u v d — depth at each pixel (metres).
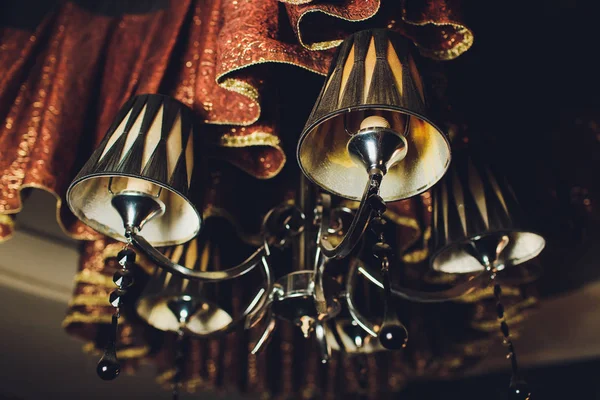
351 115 0.90
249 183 1.23
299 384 1.51
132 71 1.16
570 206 1.33
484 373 2.23
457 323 1.39
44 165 1.03
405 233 1.14
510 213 1.03
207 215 1.09
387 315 0.83
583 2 1.32
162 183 0.87
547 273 1.69
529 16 1.33
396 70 0.83
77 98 1.12
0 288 1.68
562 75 1.37
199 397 2.13
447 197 1.07
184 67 1.05
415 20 0.88
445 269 1.09
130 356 1.31
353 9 0.85
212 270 1.12
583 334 1.95
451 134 1.12
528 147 1.35
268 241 1.04
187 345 1.42
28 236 1.58
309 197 1.11
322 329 1.02
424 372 1.50
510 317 1.33
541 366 2.14
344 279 1.15
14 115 1.09
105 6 1.23
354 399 1.89
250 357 1.49
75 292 1.20
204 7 1.10
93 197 0.94
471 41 0.91
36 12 1.28
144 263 1.14
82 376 1.99
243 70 0.93
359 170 0.90
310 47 0.89
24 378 1.95
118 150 0.89
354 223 0.83
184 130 0.94
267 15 0.92
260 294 1.03
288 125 1.10
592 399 2.02
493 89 1.31
